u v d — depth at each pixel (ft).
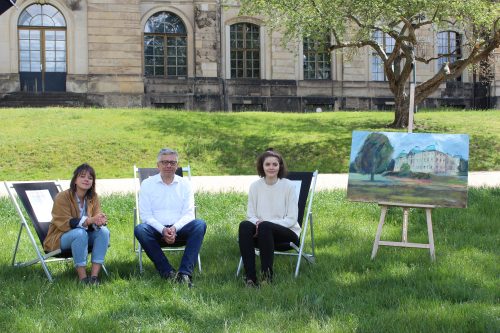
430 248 23.02
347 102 110.73
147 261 23.58
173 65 105.50
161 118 73.56
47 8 97.60
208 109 104.37
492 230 28.86
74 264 21.07
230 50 107.04
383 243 23.53
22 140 61.57
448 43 116.06
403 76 72.13
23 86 97.50
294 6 64.95
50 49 98.02
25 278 21.18
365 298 17.99
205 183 47.39
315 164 58.18
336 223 30.27
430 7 62.34
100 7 98.02
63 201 21.38
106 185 46.85
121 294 18.81
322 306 17.25
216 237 27.94
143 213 22.27
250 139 65.98
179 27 105.70
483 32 76.89
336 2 63.10
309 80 109.19
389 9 61.72
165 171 22.75
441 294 18.52
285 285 19.66
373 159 24.45
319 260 23.25
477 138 67.21
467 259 23.02
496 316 16.15
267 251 20.65
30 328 15.49
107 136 63.93
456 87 116.16
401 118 73.72
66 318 16.31
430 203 23.52
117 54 98.58
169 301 17.98
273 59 107.65
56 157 58.03
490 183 45.14
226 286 19.74
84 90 97.66
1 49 95.81
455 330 15.16
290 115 84.84
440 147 23.93
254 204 22.54
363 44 70.74
